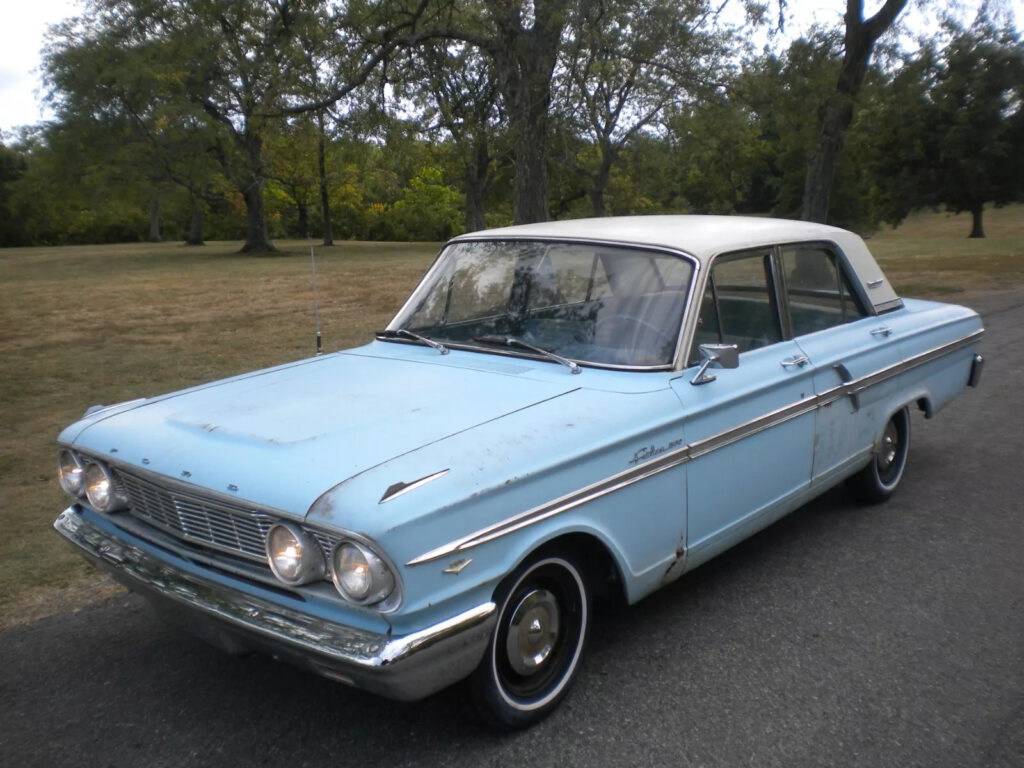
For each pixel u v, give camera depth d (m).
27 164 68.81
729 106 15.84
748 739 2.97
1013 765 2.81
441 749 2.95
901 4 15.66
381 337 4.35
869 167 43.62
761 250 4.14
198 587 2.92
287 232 68.69
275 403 3.38
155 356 11.25
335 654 2.52
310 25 14.62
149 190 40.91
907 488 5.56
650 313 3.70
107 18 35.53
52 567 4.55
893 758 2.85
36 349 12.10
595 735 3.01
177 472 2.92
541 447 2.96
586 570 3.34
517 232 4.36
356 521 2.49
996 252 28.28
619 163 44.19
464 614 2.67
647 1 13.29
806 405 4.16
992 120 39.72
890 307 5.13
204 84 30.42
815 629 3.74
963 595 4.04
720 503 3.71
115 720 3.16
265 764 2.88
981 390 8.21
